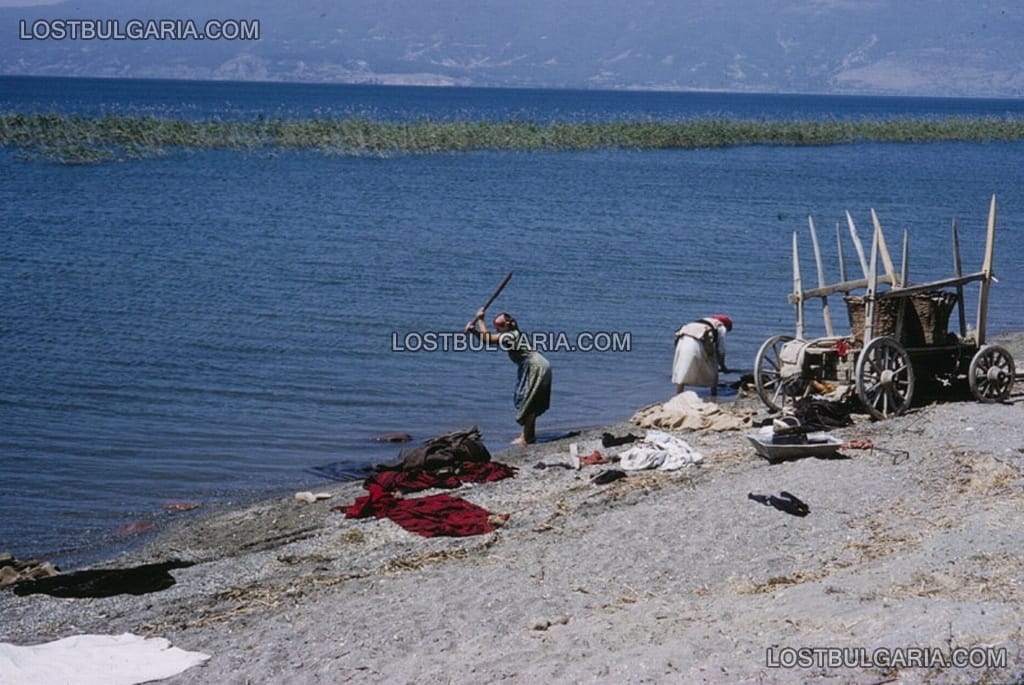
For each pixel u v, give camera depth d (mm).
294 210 40000
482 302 25375
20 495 13242
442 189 48469
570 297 26172
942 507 11180
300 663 8133
